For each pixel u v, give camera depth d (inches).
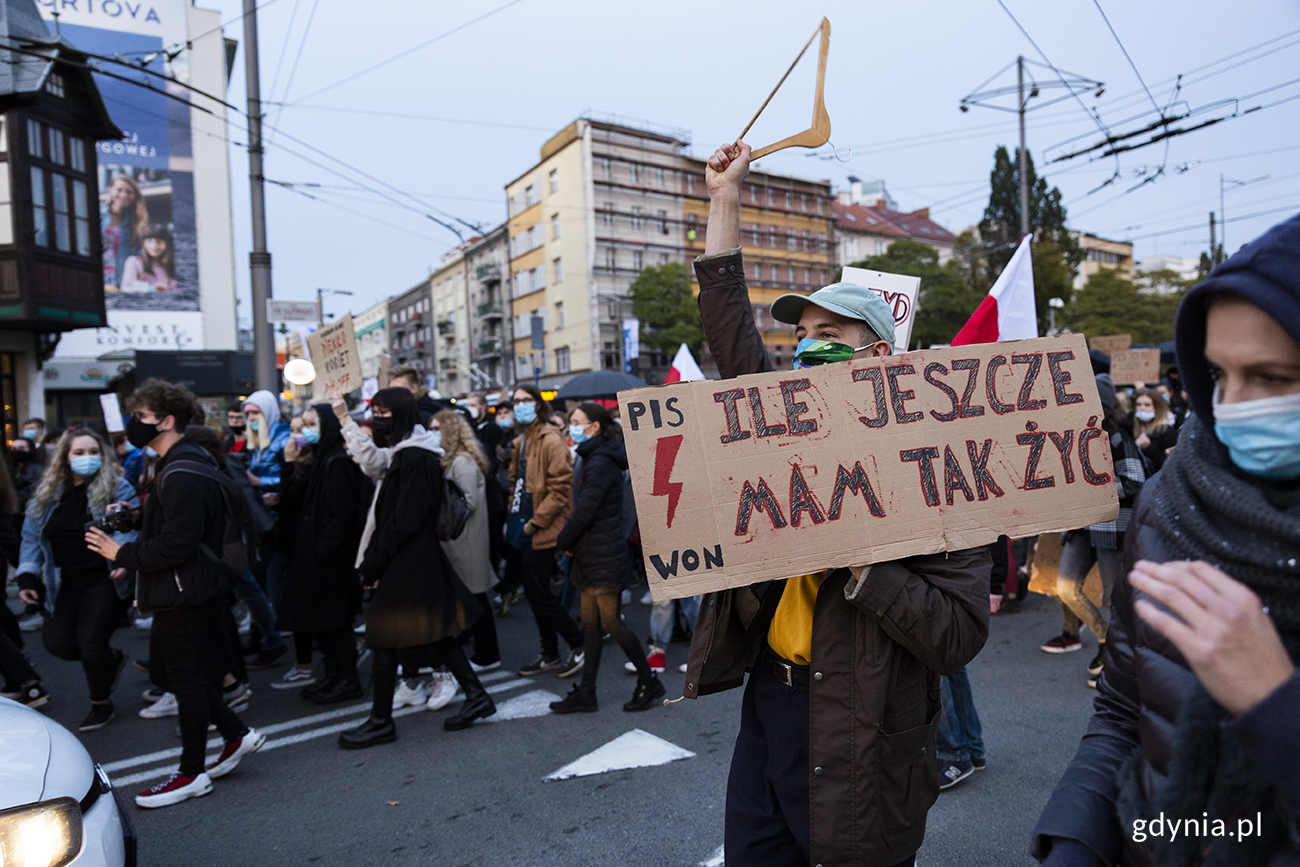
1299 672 30.6
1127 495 171.8
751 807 74.9
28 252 654.5
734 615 77.0
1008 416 71.5
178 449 141.5
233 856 125.5
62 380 1076.5
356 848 126.9
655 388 68.2
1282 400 34.2
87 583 181.6
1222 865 34.7
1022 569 266.2
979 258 1827.0
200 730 144.1
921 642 66.6
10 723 93.6
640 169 1952.5
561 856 121.6
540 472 213.0
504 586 283.4
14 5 654.5
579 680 207.9
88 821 84.7
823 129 74.9
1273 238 33.9
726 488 67.6
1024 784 137.3
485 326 2314.2
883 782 68.1
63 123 692.1
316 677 221.5
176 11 1285.7
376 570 164.9
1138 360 414.9
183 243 1298.0
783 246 2214.6
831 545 67.6
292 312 450.0
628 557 184.7
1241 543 34.9
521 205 2084.2
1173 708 38.3
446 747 165.8
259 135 447.5
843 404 69.6
